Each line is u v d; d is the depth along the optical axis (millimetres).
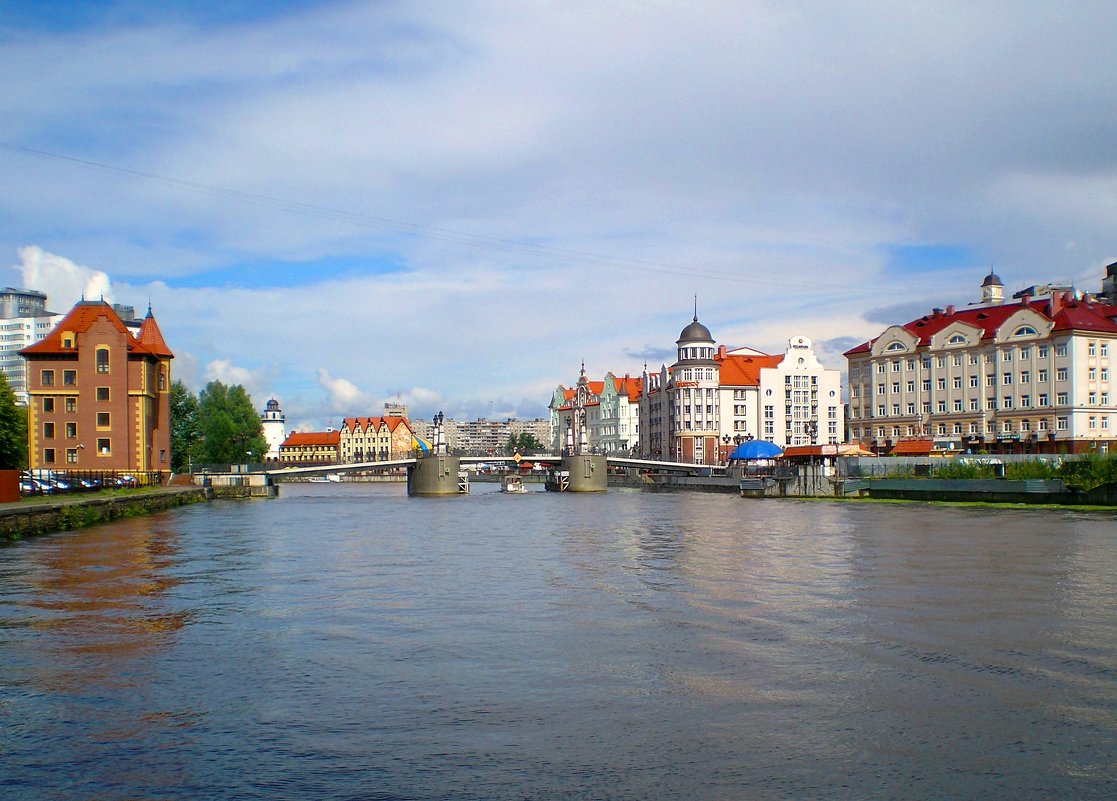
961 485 102125
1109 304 149125
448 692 23625
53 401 118000
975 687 23844
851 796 16984
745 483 132875
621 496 150875
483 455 176000
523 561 51062
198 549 57969
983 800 16797
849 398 163875
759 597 37531
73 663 26766
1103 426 129125
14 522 60594
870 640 29234
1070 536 61812
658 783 17594
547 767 18453
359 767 18500
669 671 25547
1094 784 17500
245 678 25062
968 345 141875
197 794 17203
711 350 197625
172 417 175125
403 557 53531
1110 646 28312
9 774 18172
